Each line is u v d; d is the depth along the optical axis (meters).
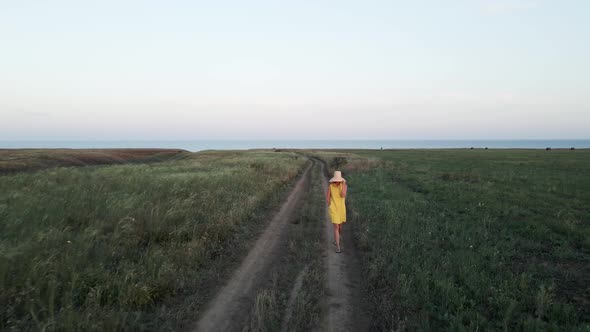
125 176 16.72
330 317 4.71
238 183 15.51
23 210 8.00
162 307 4.67
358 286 5.80
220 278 5.97
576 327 4.36
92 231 6.73
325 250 7.76
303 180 23.50
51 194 10.64
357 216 11.02
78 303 4.68
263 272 6.32
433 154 71.69
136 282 5.20
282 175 22.48
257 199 12.73
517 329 4.42
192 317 4.60
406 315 4.76
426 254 7.20
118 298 4.69
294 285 5.73
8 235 6.36
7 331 3.77
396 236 8.62
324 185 20.38
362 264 6.85
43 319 4.09
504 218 11.33
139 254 6.46
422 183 21.11
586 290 5.75
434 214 11.79
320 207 13.09
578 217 11.61
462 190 17.80
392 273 6.12
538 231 9.38
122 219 7.46
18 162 35.28
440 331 4.39
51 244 6.09
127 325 4.20
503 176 25.48
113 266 5.88
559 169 32.97
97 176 16.55
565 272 6.53
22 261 5.19
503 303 5.05
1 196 9.97
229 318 4.62
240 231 8.99
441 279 5.79
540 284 5.82
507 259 7.27
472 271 6.19
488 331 4.29
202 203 10.34
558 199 15.17
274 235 8.94
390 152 87.56
